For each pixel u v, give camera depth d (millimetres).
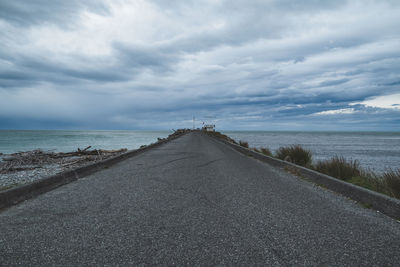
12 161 15609
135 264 2207
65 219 3402
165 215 3590
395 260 2316
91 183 6000
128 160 11047
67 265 2184
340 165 7258
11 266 2160
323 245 2625
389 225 3256
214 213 3701
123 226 3137
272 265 2211
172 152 15047
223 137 35531
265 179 6605
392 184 5145
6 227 3100
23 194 4461
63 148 32375
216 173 7547
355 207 4090
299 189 5422
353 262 2273
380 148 37125
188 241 2699
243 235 2879
